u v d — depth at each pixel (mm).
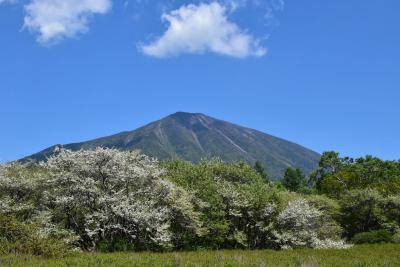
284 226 35281
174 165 38719
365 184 78000
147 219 26938
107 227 26625
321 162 96000
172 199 30203
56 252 21266
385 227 52531
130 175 28469
